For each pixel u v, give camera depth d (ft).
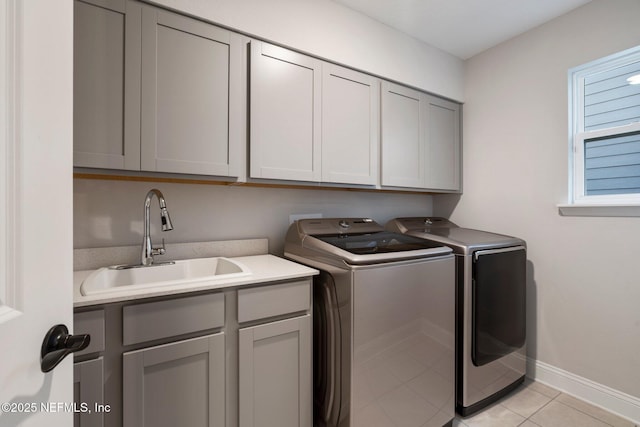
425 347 4.97
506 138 7.29
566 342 6.26
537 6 6.02
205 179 4.66
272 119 5.09
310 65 5.53
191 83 4.44
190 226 5.49
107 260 4.72
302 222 5.76
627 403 5.41
